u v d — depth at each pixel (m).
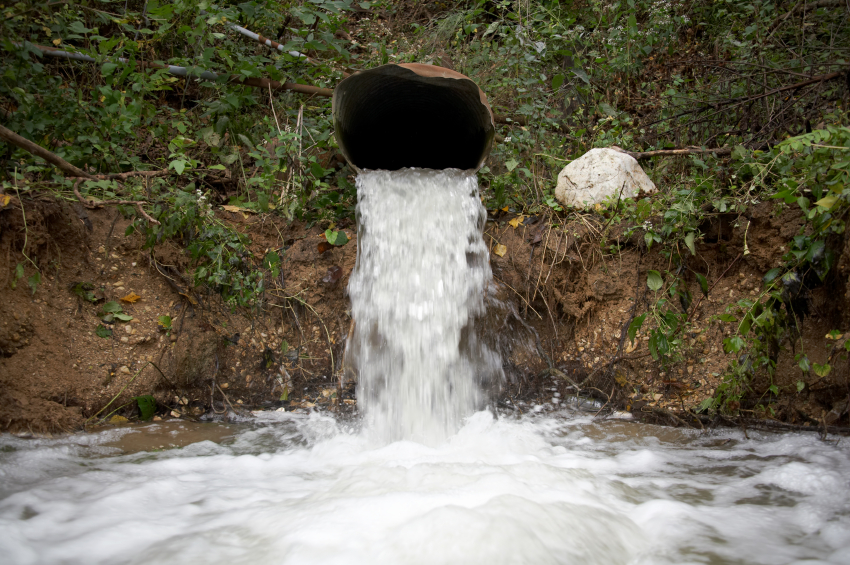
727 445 3.82
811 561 2.30
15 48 4.07
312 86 5.61
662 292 4.65
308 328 4.91
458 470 3.25
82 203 4.29
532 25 6.41
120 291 4.51
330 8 5.31
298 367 4.82
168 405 4.41
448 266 4.27
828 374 3.89
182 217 4.51
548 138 5.76
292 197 5.05
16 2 4.06
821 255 3.81
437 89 4.86
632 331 4.27
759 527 2.62
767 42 5.57
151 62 5.12
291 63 5.55
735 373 4.01
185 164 4.68
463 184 4.37
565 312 4.93
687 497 2.98
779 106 5.13
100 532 2.52
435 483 3.05
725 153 5.03
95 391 4.16
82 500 2.88
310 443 3.90
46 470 3.30
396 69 4.46
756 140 4.95
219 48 5.49
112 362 4.29
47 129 4.50
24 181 4.26
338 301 4.92
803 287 3.99
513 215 5.18
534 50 6.02
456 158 5.38
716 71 5.74
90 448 3.70
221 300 4.79
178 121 5.43
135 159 4.93
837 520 2.68
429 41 6.87
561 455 3.65
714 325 4.48
